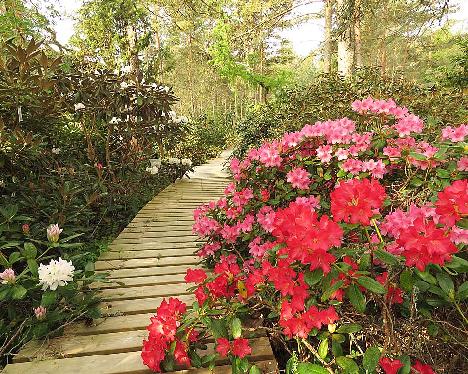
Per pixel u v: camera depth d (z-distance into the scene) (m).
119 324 2.06
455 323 1.42
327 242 1.18
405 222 1.55
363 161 2.41
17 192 2.99
